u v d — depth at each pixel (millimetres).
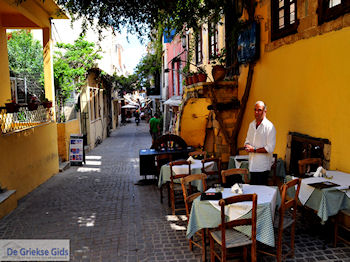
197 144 11906
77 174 10789
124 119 40594
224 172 4949
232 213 3805
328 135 5148
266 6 7078
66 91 13383
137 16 7816
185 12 8023
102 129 21969
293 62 6086
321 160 5195
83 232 5453
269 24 6988
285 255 4066
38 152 9336
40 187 9055
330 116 5094
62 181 9766
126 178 9828
